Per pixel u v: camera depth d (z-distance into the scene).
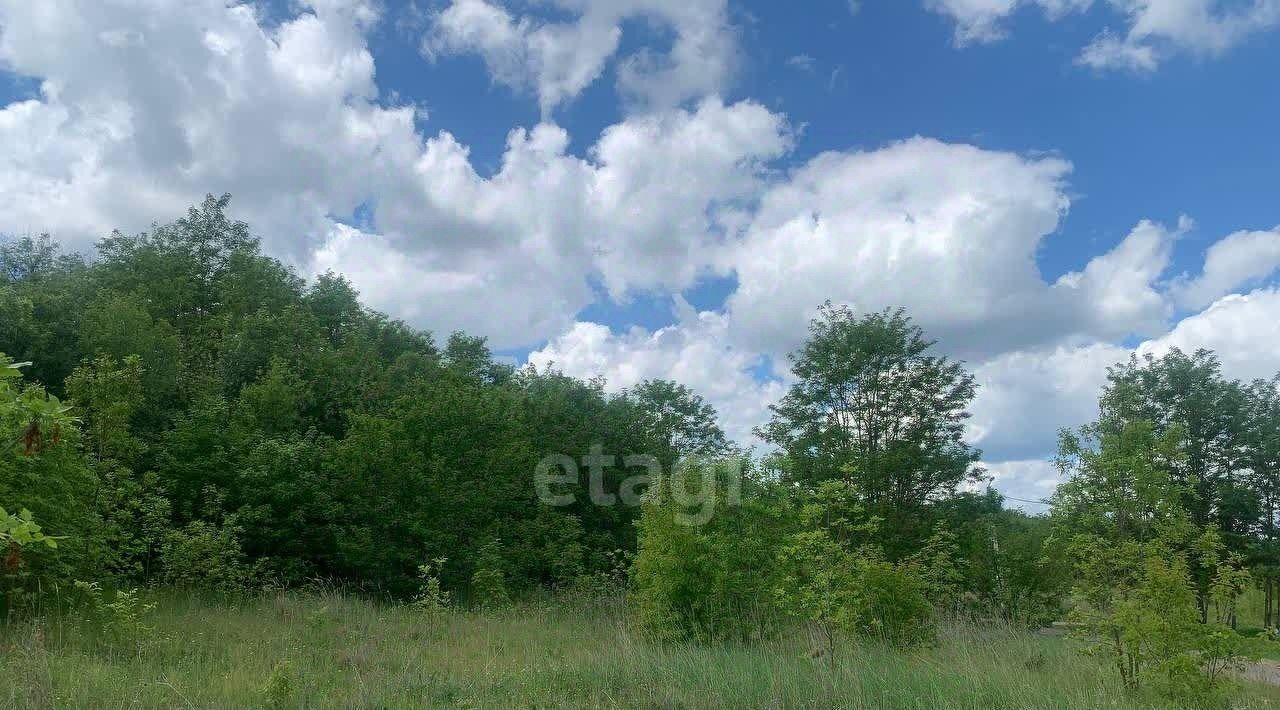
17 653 9.13
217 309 30.31
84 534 13.59
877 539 23.27
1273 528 26.14
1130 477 10.39
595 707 8.59
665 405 30.98
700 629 13.45
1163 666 9.44
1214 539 10.20
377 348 31.78
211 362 26.78
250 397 22.19
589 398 30.97
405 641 13.34
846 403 26.69
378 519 20.52
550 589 23.12
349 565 20.20
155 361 22.42
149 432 20.55
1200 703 9.38
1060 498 10.95
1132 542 10.14
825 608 11.14
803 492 14.30
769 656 11.39
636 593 15.64
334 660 11.12
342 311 34.72
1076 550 10.72
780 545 13.70
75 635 11.09
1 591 11.76
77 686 8.23
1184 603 9.61
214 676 9.41
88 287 27.47
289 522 19.52
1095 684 10.04
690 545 13.83
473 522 22.03
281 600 16.59
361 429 21.19
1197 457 26.14
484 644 13.34
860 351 26.06
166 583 16.14
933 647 12.80
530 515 24.94
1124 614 9.77
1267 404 27.05
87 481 13.47
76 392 14.77
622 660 11.13
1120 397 11.23
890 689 9.27
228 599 16.17
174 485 18.38
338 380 26.44
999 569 20.86
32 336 21.33
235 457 19.69
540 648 12.91
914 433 25.70
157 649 10.78
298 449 20.28
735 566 13.85
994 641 13.73
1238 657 9.83
